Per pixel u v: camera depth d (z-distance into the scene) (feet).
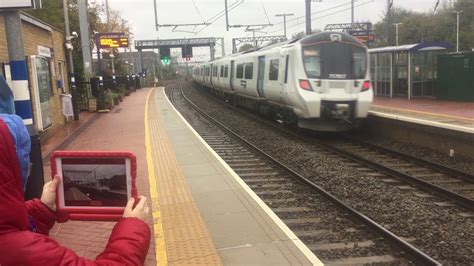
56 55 60.44
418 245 20.81
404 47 81.71
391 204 26.94
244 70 80.69
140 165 34.71
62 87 62.80
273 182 32.40
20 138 7.50
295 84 52.11
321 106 50.80
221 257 17.31
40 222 8.68
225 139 53.78
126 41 105.70
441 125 42.60
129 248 7.17
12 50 23.00
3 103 9.21
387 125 51.62
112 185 8.65
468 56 74.18
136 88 184.34
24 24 44.83
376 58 92.89
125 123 63.16
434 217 24.45
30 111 23.53
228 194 26.07
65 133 53.72
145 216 8.09
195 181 29.27
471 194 29.45
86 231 20.44
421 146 46.06
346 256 19.38
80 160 8.64
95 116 73.56
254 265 16.58
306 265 16.56
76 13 98.68
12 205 6.20
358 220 23.59
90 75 83.61
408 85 81.56
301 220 24.20
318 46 51.90
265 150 46.11
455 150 41.29
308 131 57.57
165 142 45.70
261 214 22.35
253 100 81.10
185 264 16.63
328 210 25.82
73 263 6.49
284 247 18.21
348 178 33.32
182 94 147.23
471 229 22.74
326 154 43.06
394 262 18.60
